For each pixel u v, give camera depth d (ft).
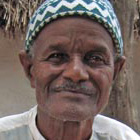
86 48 4.11
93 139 4.97
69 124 4.48
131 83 11.19
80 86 4.07
